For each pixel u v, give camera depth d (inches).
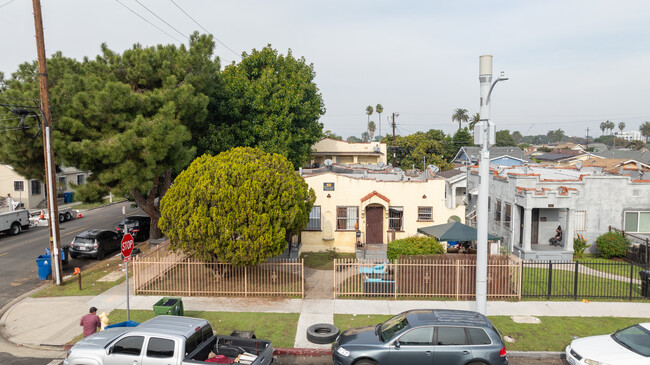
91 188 771.4
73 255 912.9
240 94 1163.9
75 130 746.8
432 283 642.2
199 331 396.5
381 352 402.6
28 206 1627.7
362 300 628.1
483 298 506.3
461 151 2726.4
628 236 946.7
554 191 875.4
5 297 669.9
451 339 401.4
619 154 2682.1
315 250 952.9
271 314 575.2
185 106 850.8
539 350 473.4
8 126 782.5
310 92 1517.0
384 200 936.3
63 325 548.1
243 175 631.2
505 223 998.4
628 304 615.8
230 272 667.4
